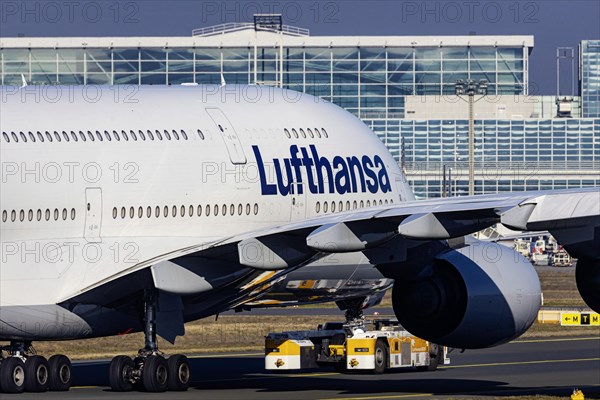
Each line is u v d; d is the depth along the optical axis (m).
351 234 75.94
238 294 91.88
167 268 84.44
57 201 82.12
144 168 85.31
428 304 88.88
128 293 86.31
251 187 90.00
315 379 103.62
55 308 83.00
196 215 87.44
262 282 90.19
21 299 81.56
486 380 102.56
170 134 86.94
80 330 85.94
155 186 85.62
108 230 84.00
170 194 86.19
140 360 88.69
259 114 92.62
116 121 85.31
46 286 82.31
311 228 78.06
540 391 93.00
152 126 86.50
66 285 83.00
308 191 93.56
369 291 102.69
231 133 89.94
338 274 97.81
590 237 70.31
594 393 90.31
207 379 103.81
